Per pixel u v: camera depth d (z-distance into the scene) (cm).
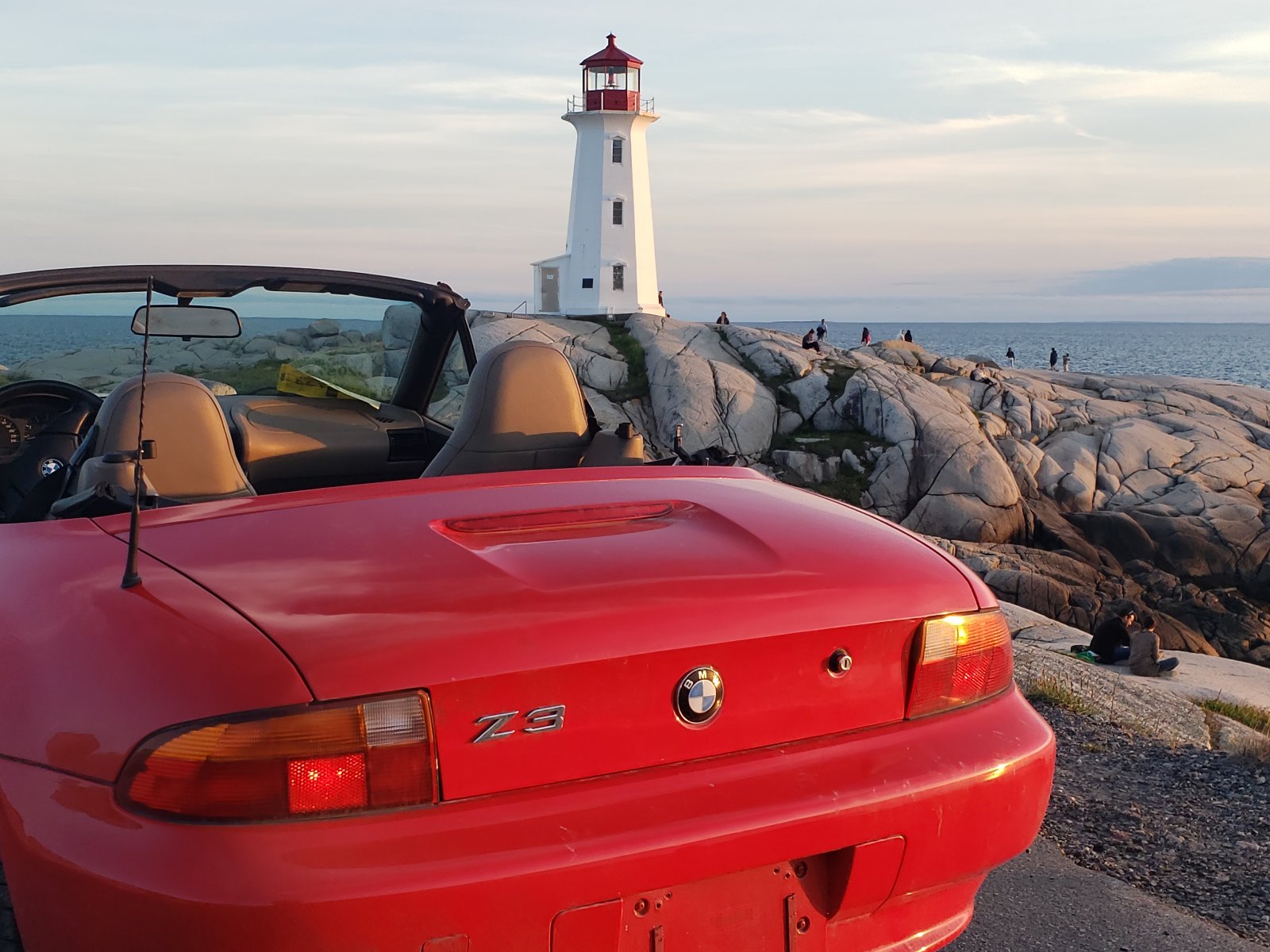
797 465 4666
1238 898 352
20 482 380
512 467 316
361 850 173
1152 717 659
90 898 174
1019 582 3438
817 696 211
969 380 5344
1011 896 350
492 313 6050
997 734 226
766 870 205
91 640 198
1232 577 4228
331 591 199
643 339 5481
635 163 6588
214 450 286
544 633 189
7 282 326
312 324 395
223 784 173
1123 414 5331
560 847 180
